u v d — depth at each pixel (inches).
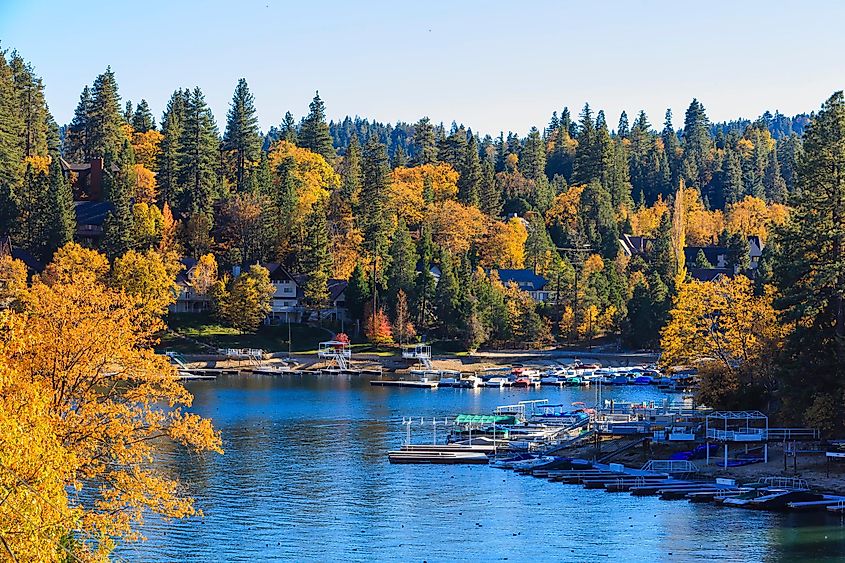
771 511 3053.6
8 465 1481.3
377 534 2854.3
